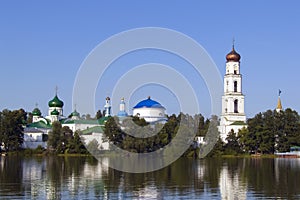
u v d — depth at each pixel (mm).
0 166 111875
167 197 59281
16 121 189375
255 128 190750
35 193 61125
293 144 190625
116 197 58750
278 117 193125
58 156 179875
